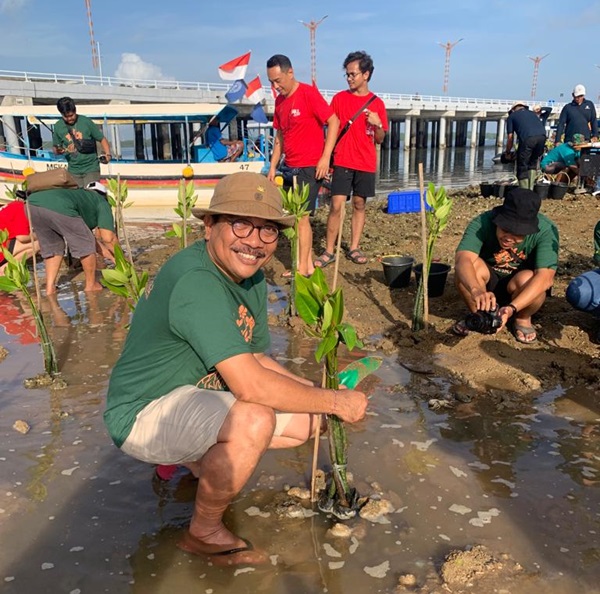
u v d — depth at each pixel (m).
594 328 4.77
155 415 2.48
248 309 2.67
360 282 6.32
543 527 2.55
